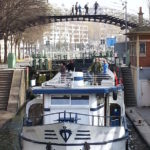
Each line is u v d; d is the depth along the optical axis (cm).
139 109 3788
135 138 2703
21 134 2197
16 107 3881
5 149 2489
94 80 2381
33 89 2127
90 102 2114
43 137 2000
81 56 6512
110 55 5419
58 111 2122
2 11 5316
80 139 1970
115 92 2253
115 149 2072
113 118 2323
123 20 7106
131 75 4441
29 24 6900
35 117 2227
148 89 3981
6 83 4372
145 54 3969
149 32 3909
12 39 8056
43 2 6562
